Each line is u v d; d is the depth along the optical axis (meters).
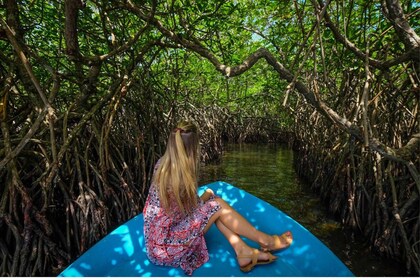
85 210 3.79
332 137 5.80
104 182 4.18
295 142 11.98
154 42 4.54
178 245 2.09
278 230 2.65
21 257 3.05
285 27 5.24
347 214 4.39
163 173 1.98
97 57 3.55
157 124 5.75
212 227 2.70
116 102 4.30
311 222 4.52
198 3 3.98
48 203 3.36
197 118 9.91
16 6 3.60
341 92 4.98
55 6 4.17
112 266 2.22
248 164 8.99
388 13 3.08
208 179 7.07
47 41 5.00
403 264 3.27
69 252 3.58
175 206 2.03
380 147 2.98
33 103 3.61
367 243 3.83
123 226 2.66
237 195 3.24
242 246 2.20
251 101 14.99
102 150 4.16
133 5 3.91
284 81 7.39
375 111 3.93
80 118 4.31
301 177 7.31
